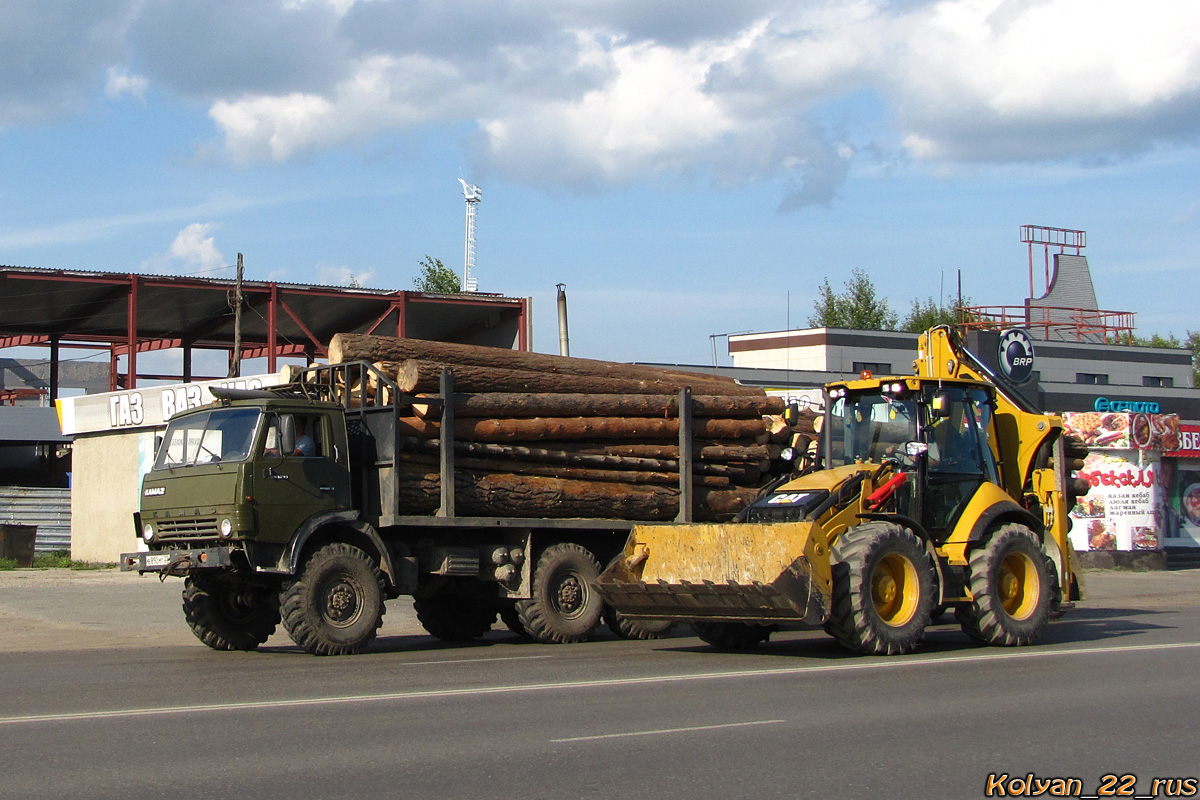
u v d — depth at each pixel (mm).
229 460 12523
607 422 15297
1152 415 30734
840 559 11617
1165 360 52219
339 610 12633
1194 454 34188
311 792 5887
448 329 47250
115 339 46969
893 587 12000
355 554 12836
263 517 12344
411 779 6168
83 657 12664
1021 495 14719
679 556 12406
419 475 13734
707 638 13273
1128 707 8477
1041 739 7312
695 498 16297
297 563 12516
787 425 17188
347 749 6914
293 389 14211
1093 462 30703
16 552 28469
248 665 11547
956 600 12688
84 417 30594
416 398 13562
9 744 7059
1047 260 58156
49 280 36594
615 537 15375
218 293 40000
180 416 13359
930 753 6883
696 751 6887
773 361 50812
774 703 8648
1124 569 30109
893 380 13203
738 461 16953
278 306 41781
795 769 6438
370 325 45656
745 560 11773
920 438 13070
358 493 13617
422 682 9969
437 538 14023
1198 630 14867
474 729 7566
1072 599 14656
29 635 15492
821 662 11344
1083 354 50750
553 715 8109
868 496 12234
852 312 78188
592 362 15930
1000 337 32844
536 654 12734
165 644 14609
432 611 15484
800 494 12219
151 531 13117
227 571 12977
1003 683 9703
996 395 14531
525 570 14219
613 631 15164
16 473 42750
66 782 6074
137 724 7746
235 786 6000
